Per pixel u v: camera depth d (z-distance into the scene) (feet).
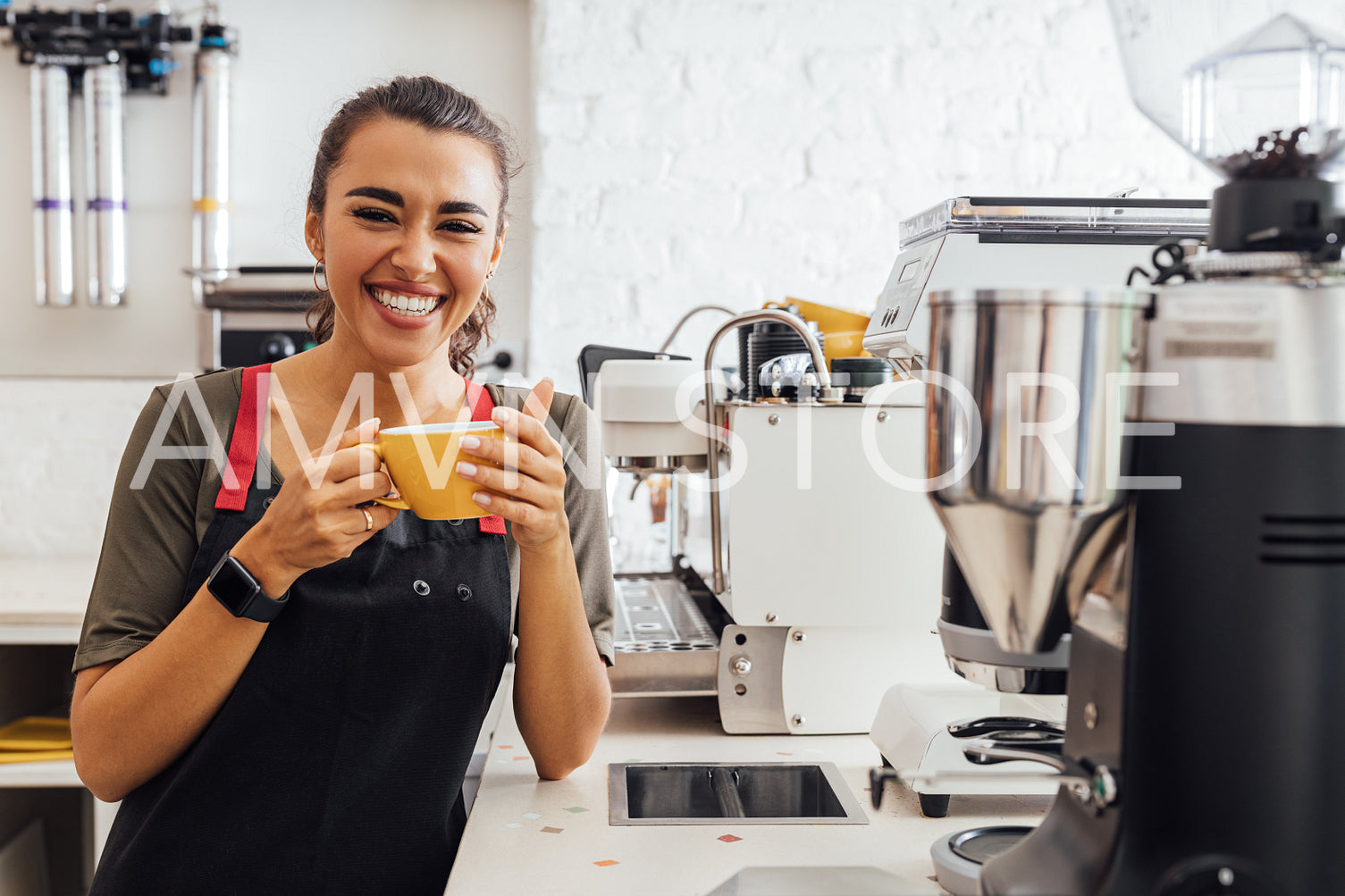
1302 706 1.82
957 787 2.78
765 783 3.40
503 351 7.83
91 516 8.04
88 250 7.93
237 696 2.92
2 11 7.67
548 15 7.68
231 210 8.01
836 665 3.81
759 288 7.86
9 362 8.04
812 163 7.84
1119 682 1.91
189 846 2.89
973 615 2.38
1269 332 1.82
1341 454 1.81
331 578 3.00
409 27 8.04
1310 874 1.82
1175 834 1.86
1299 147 1.89
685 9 7.74
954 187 7.91
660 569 7.78
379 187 2.91
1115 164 7.95
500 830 2.80
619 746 3.64
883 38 7.84
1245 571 1.84
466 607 3.12
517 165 3.50
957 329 1.88
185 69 7.99
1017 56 7.89
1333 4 1.87
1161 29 2.02
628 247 7.79
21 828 7.11
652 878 2.47
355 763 2.99
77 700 2.94
